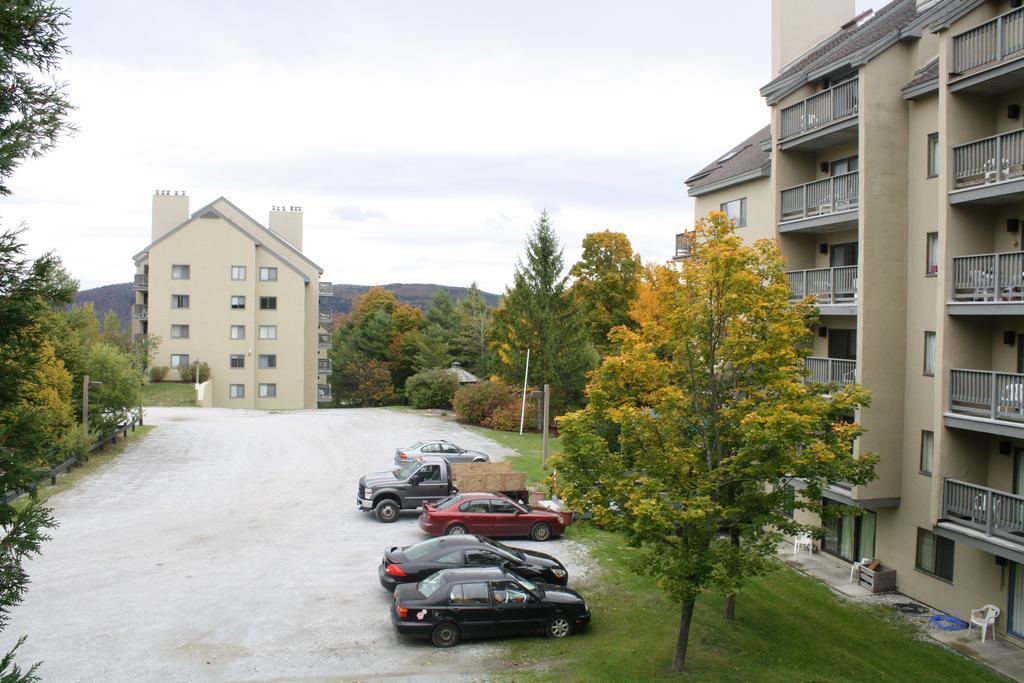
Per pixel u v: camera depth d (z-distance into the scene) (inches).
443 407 2335.1
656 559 578.2
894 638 706.8
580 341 1851.6
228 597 708.0
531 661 593.0
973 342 753.0
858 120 861.2
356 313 4379.9
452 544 727.7
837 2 1234.0
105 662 561.6
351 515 1025.5
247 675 550.6
